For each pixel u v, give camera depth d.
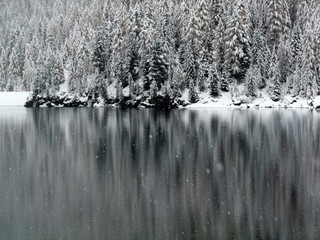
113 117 70.38
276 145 38.97
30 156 35.53
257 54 94.38
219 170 28.66
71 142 43.34
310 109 83.00
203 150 36.94
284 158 32.66
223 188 23.95
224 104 88.88
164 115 72.75
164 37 97.56
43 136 48.47
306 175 26.77
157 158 33.47
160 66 91.38
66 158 34.28
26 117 73.94
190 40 94.69
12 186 25.30
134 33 100.88
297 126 52.81
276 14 96.88
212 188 23.97
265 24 101.25
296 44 95.88
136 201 21.77
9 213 20.30
